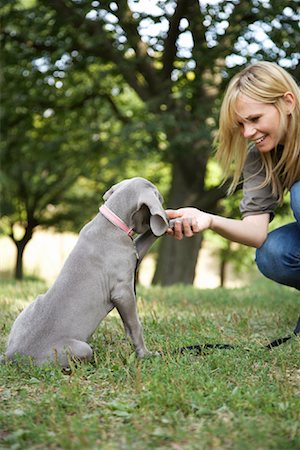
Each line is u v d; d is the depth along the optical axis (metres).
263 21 9.66
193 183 11.57
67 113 13.53
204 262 25.98
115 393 2.67
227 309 5.04
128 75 11.12
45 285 7.38
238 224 3.47
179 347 3.46
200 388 2.71
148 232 3.18
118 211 3.09
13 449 2.11
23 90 12.54
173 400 2.50
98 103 13.39
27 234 17.62
